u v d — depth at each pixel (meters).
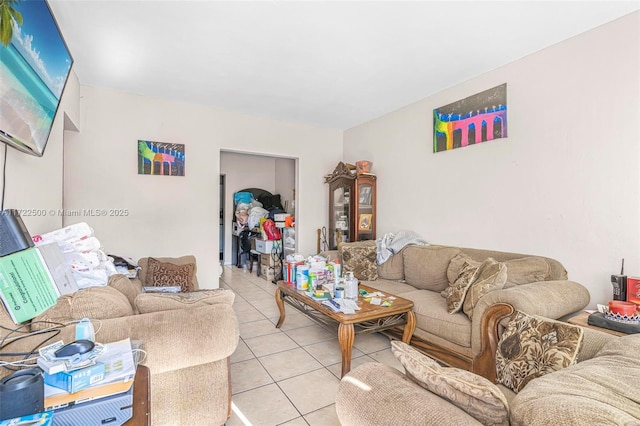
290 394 1.95
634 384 0.84
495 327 1.80
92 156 3.22
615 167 2.08
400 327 2.59
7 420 0.71
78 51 2.47
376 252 3.60
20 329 1.17
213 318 1.40
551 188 2.41
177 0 1.86
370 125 4.38
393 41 2.33
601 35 2.13
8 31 1.04
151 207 3.52
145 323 1.29
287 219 4.96
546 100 2.43
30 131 1.48
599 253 2.15
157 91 3.34
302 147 4.60
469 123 3.02
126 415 0.81
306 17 2.03
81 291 1.45
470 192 3.03
